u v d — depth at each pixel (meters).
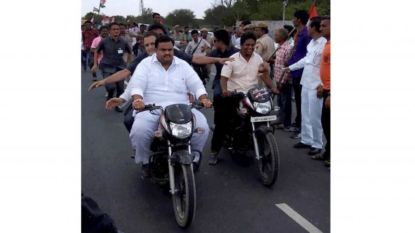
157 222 4.10
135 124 4.29
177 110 3.96
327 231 3.96
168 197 4.64
